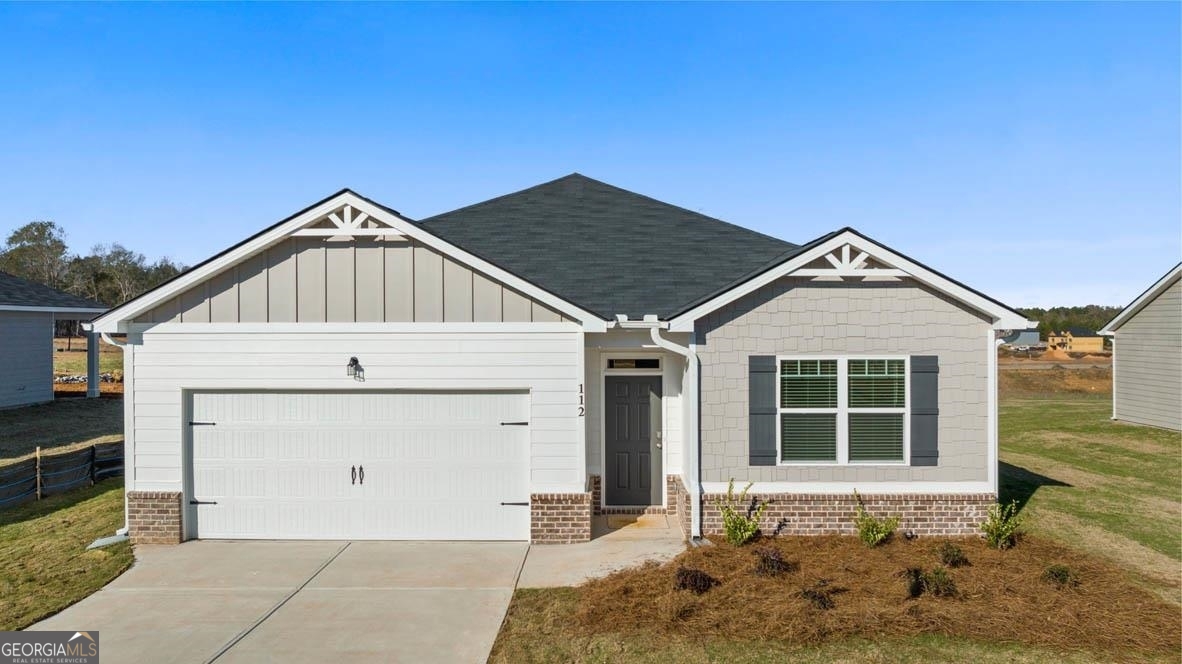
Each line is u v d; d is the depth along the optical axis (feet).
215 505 31.86
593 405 35.63
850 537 30.14
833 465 30.53
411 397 31.91
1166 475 45.50
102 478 43.16
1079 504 36.83
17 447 53.57
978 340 30.53
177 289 30.96
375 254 31.58
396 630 22.16
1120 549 29.17
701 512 30.71
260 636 21.79
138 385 31.53
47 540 31.27
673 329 30.45
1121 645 20.43
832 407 30.71
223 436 31.89
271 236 30.83
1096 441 59.98
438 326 31.48
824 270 30.19
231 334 31.48
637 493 35.88
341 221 31.17
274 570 27.84
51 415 70.18
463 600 24.59
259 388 31.73
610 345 33.24
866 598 23.36
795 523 30.45
